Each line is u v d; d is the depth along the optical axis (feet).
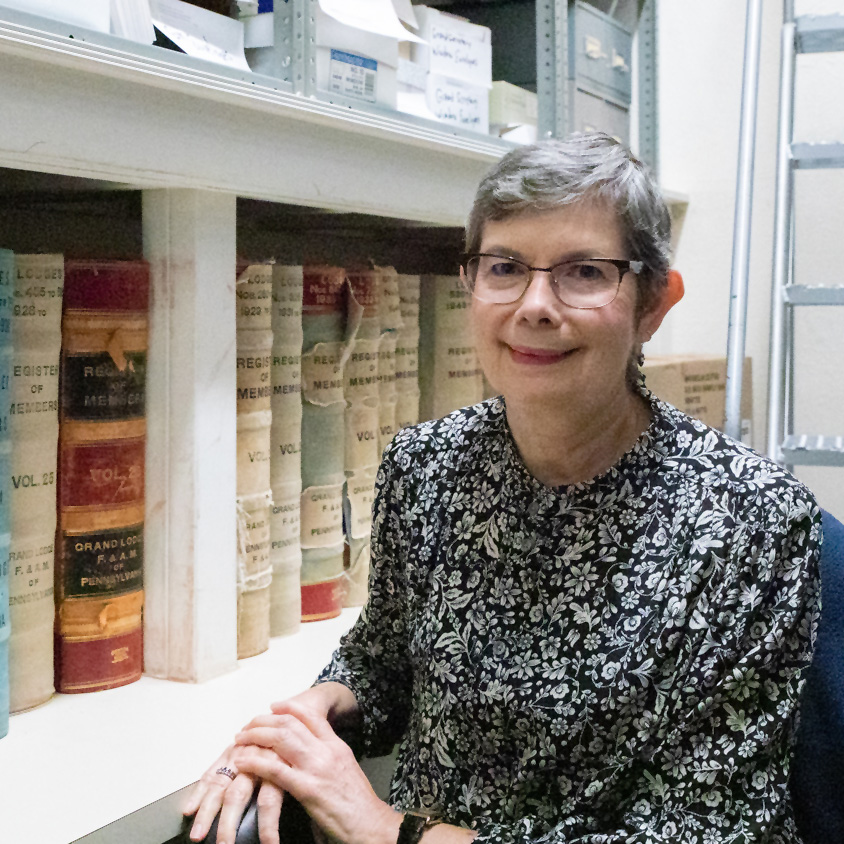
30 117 2.69
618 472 2.75
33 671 3.21
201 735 3.05
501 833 2.55
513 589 2.81
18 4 2.65
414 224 5.10
